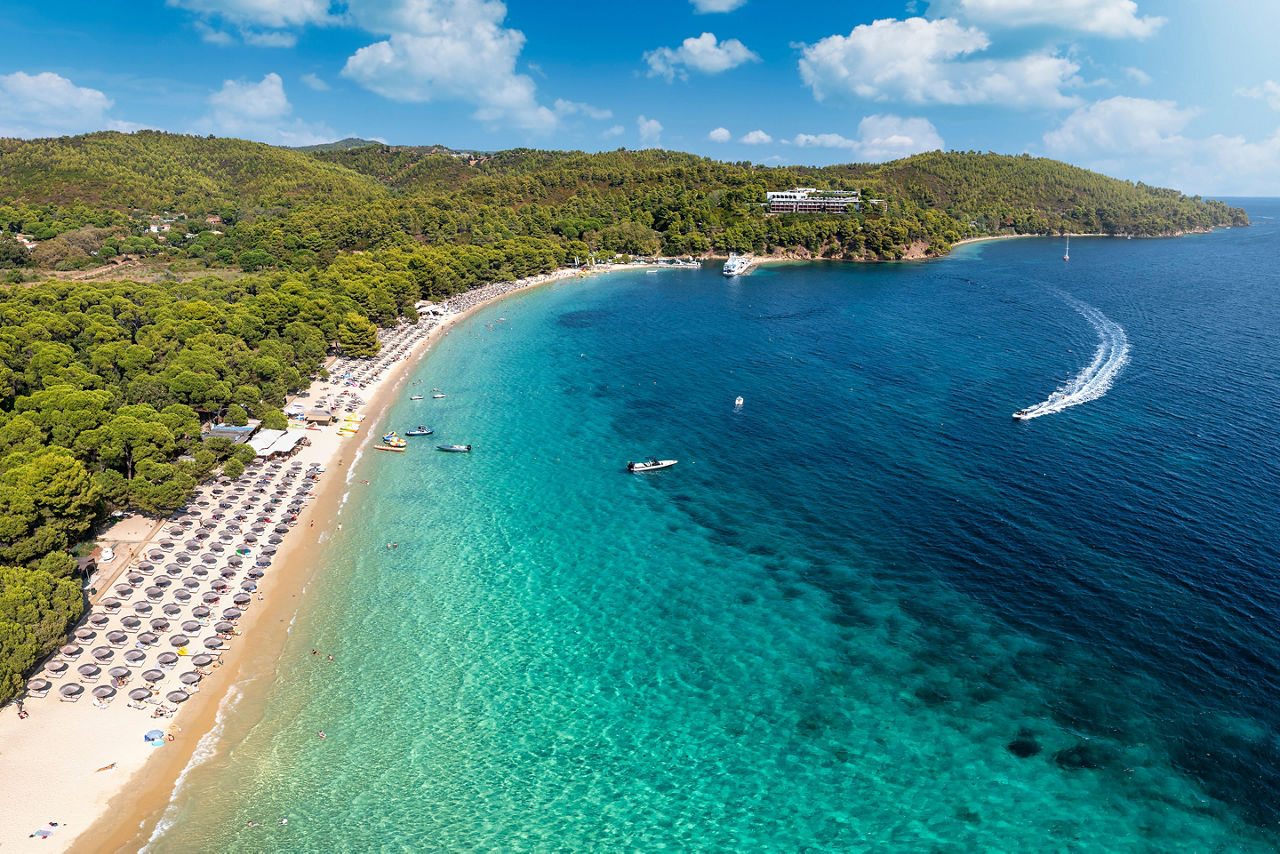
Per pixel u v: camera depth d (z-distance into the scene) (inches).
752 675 2923.2
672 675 2933.1
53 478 3353.8
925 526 3941.9
